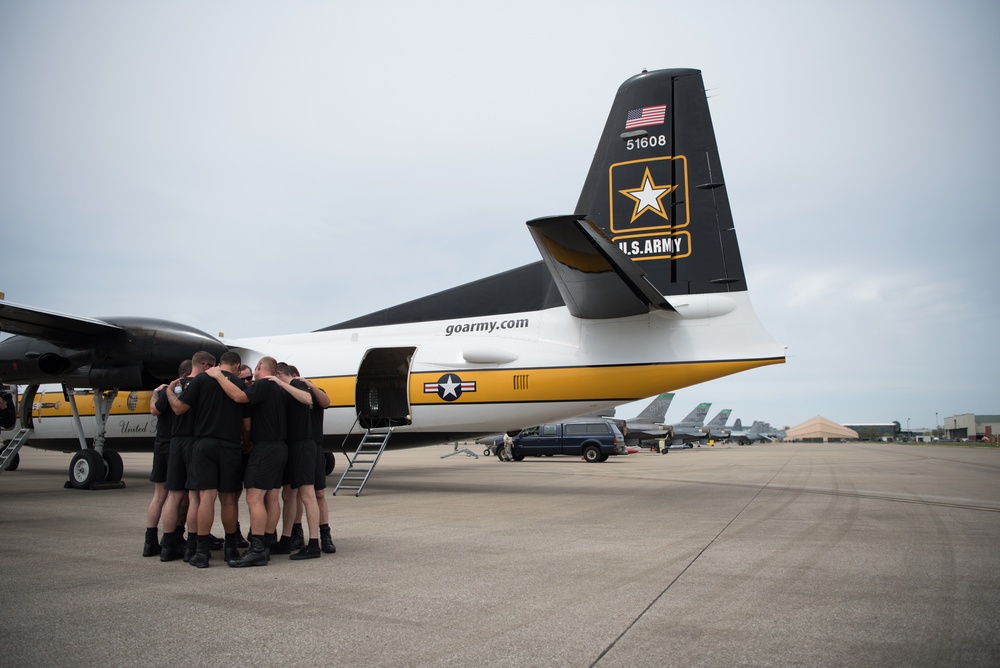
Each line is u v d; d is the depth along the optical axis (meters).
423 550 6.00
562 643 3.43
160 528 7.30
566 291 8.85
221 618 3.91
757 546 6.09
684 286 9.73
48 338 11.45
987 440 118.06
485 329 11.12
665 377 9.65
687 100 10.09
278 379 5.83
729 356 9.36
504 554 5.78
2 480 14.66
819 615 3.88
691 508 9.03
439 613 3.99
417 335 11.69
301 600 4.30
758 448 53.62
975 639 3.43
